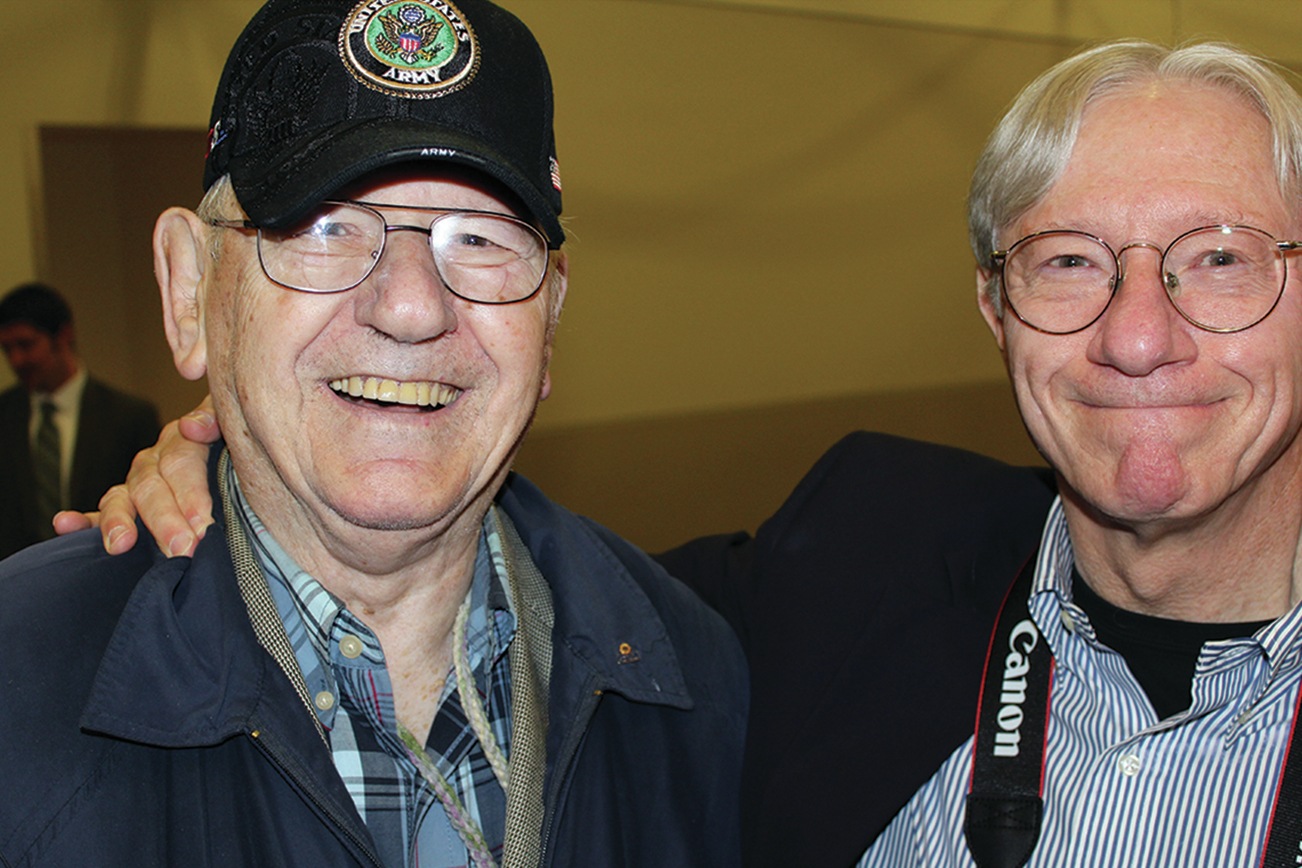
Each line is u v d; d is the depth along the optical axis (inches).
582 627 56.2
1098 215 51.6
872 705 60.5
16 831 42.4
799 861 57.8
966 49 286.5
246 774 47.1
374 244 47.1
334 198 46.5
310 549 50.3
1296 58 253.6
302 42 47.8
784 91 268.4
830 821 57.7
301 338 46.5
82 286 206.2
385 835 49.4
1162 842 52.8
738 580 70.8
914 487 68.9
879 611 63.2
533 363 50.6
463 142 46.3
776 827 58.9
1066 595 58.2
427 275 46.7
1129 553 54.7
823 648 63.1
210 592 48.3
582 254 253.0
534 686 54.5
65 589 47.8
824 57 270.7
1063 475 55.6
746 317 274.1
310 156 45.5
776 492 280.2
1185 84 52.1
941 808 58.5
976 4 284.5
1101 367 52.1
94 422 183.0
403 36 47.7
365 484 46.9
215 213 48.6
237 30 199.9
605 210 253.3
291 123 46.5
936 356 301.6
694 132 258.7
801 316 281.4
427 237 47.4
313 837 46.4
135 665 46.0
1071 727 57.1
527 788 51.3
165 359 215.5
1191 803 52.9
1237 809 52.0
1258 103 51.4
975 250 60.6
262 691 46.8
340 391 48.9
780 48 265.6
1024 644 60.2
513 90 49.1
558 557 58.6
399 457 47.6
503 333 49.2
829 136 275.0
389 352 46.9
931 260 295.7
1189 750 53.6
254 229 47.0
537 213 48.5
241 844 46.0
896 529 66.8
